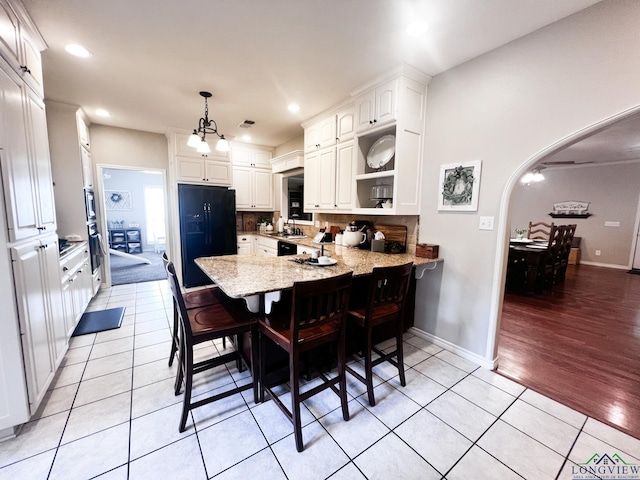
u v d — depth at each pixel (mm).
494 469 1381
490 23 1813
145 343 2598
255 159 5117
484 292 2260
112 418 1670
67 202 3340
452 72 2385
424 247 2553
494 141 2143
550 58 1834
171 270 1517
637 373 2193
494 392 1958
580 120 1743
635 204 6066
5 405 1457
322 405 1816
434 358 2406
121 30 1902
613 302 3906
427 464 1404
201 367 1865
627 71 1567
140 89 2836
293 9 1698
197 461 1401
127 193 8055
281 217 5227
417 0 1609
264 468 1370
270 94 2930
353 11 1709
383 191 2928
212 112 3482
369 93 2699
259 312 1784
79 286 2934
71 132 3318
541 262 4320
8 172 1463
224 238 4574
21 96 1672
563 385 2041
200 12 1729
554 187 7094
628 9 1540
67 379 2043
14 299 1468
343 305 1589
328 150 3344
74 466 1359
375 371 2207
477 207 2266
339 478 1325
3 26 1478
